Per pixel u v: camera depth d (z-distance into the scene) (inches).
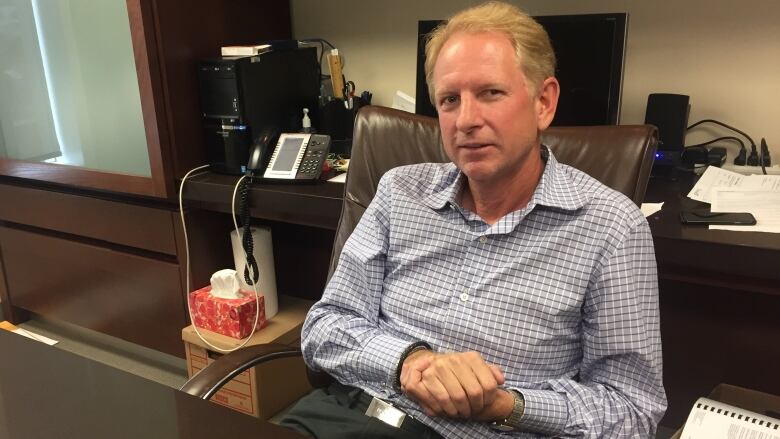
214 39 82.0
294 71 84.6
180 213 81.6
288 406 83.5
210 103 79.2
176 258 85.0
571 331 41.9
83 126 86.4
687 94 70.9
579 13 74.1
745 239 50.4
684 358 69.0
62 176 89.0
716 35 67.9
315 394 51.2
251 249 79.1
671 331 68.9
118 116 82.1
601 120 68.0
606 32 65.6
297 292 101.6
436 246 45.6
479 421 40.2
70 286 97.0
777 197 57.5
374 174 57.3
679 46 70.1
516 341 41.9
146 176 81.5
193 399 38.0
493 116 39.6
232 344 79.0
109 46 79.0
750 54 66.8
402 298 46.8
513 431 41.2
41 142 92.5
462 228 44.9
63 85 86.2
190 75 79.6
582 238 40.5
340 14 90.8
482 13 40.9
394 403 46.2
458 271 44.6
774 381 64.3
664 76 71.7
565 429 39.5
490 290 42.6
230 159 79.2
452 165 49.6
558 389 41.1
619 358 39.9
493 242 43.1
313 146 75.0
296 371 84.0
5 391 39.3
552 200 41.3
